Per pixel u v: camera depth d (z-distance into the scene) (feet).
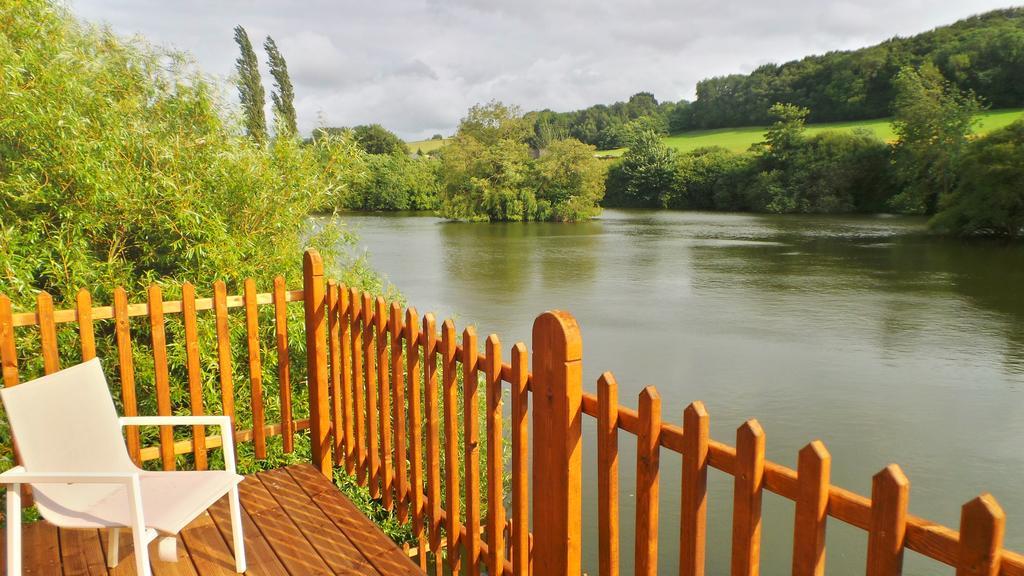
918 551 4.37
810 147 222.48
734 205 237.04
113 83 20.75
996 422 37.24
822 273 89.51
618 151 353.10
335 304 11.87
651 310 66.85
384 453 10.91
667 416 38.29
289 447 12.65
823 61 341.62
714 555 24.11
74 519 7.68
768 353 51.06
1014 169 128.47
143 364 18.34
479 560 9.16
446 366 9.02
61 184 18.13
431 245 125.39
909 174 197.36
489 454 8.46
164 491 8.39
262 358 20.45
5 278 16.28
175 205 18.93
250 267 20.31
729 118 361.51
